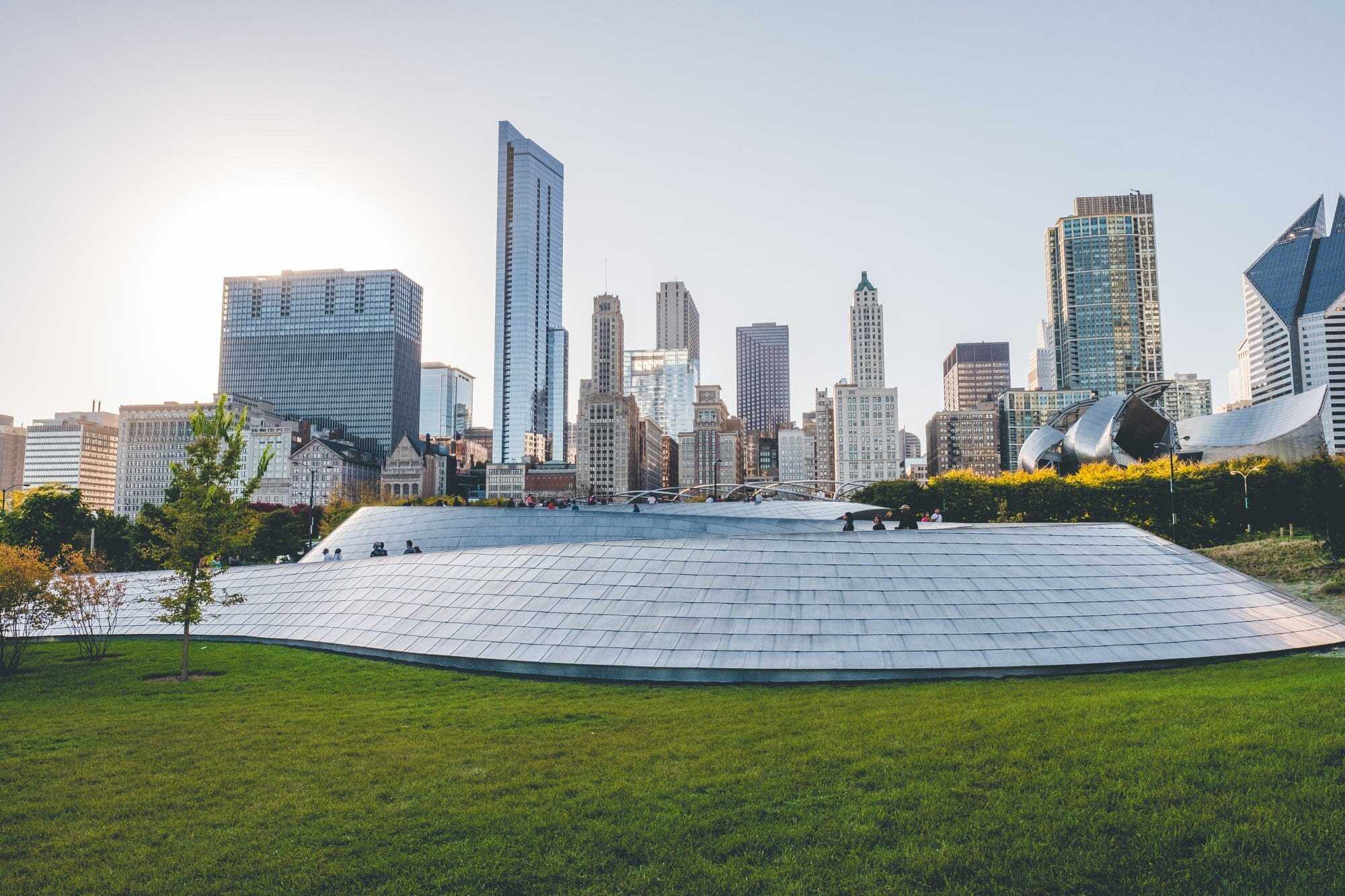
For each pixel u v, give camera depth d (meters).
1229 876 9.65
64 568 35.44
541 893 10.05
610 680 25.22
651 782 13.67
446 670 27.44
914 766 13.88
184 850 11.49
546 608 28.59
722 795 12.91
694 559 29.31
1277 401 135.00
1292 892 9.18
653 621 26.81
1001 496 95.69
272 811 12.89
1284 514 73.56
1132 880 9.73
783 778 13.61
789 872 10.28
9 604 28.95
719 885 10.02
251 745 16.94
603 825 11.87
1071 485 86.62
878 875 10.15
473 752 15.98
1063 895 9.55
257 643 34.81
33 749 16.88
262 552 99.25
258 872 10.76
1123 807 11.53
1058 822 11.22
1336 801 11.17
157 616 38.66
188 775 14.83
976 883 9.87
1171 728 15.02
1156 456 137.50
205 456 29.00
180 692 24.25
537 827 11.91
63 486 91.56
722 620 26.47
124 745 17.16
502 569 31.59
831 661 24.67
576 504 60.78
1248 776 12.26
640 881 10.21
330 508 126.94
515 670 26.53
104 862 11.16
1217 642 27.30
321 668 28.16
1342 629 29.48
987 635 26.02
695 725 17.95
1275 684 19.34
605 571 29.69
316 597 36.09
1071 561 30.59
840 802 12.43
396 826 12.12
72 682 26.48
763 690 23.16
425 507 53.88
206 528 27.98
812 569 28.44
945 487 100.88
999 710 17.72
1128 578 30.08
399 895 10.06
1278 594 30.95
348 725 18.86
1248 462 82.25
